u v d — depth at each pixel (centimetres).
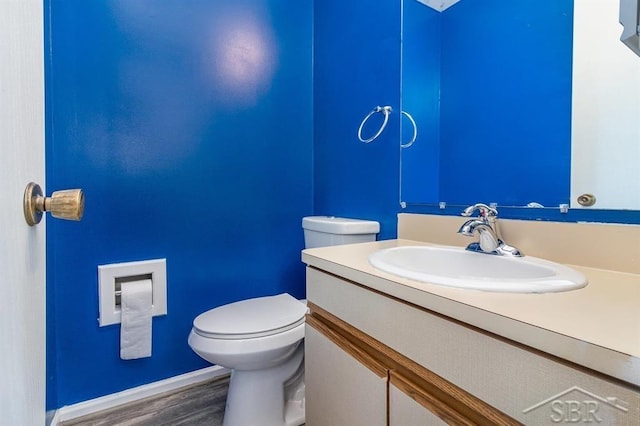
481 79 104
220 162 156
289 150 178
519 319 46
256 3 165
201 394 143
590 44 79
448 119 114
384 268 74
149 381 140
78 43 124
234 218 161
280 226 175
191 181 149
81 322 126
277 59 173
